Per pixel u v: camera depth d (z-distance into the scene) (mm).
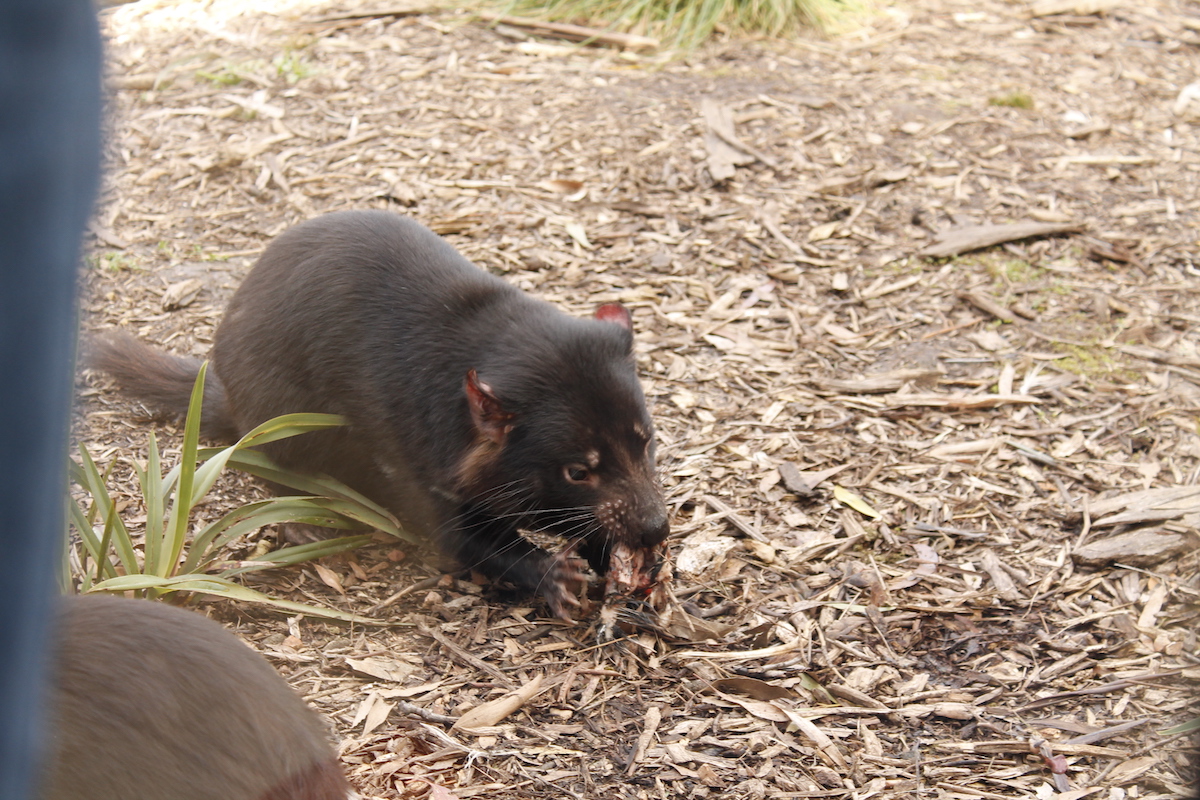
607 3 8125
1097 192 6195
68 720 1558
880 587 3414
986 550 3631
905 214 5902
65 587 2693
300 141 6309
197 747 1646
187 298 5027
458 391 3410
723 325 4957
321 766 1863
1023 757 2744
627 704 2926
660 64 7496
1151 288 5332
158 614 1761
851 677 3043
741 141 6473
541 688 2973
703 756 2721
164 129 6410
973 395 4500
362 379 3562
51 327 657
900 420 4348
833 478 3992
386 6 8094
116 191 5684
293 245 3760
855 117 6879
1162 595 3375
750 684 2969
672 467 4027
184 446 3008
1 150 618
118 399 4320
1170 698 2918
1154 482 3967
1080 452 4156
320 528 3688
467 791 2559
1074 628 3258
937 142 6633
